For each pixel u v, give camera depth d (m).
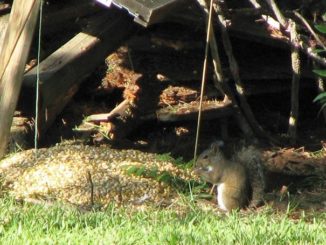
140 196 11.27
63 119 15.18
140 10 11.52
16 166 11.84
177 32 15.86
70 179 11.40
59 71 12.88
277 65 16.08
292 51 14.66
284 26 14.46
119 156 12.22
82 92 15.96
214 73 15.45
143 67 15.86
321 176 13.03
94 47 13.45
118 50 15.97
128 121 15.14
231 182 11.09
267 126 16.27
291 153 14.40
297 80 14.88
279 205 11.40
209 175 11.19
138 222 9.62
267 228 9.38
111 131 14.87
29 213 9.69
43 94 12.63
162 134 15.52
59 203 10.50
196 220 9.91
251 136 15.28
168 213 10.23
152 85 15.67
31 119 13.20
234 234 9.00
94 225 9.45
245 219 10.05
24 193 11.16
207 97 15.64
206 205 11.21
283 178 12.87
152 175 11.62
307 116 16.89
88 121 15.16
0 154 12.16
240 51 16.31
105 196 11.15
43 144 13.77
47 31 15.26
